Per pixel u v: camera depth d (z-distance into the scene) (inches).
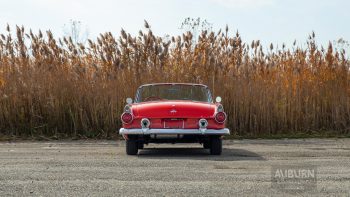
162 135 421.1
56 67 653.9
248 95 636.7
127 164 367.2
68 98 628.7
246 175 317.7
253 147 502.3
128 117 422.9
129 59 652.7
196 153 450.0
